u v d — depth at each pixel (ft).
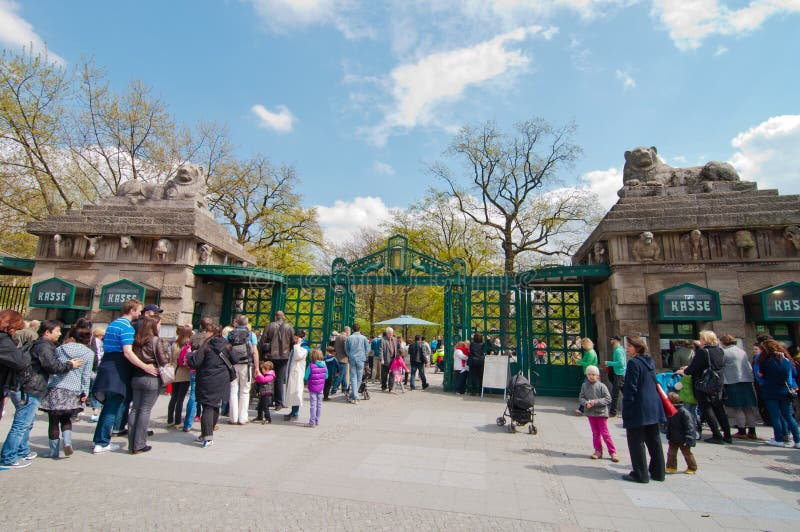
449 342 44.29
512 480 17.53
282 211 88.63
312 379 26.89
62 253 40.19
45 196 60.13
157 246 38.91
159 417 28.55
